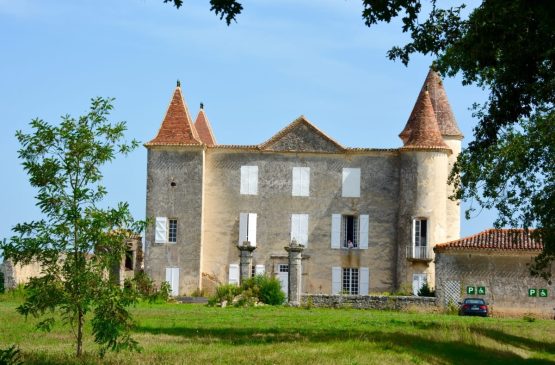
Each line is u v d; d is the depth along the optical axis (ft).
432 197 197.88
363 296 167.73
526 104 88.17
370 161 203.00
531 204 111.14
